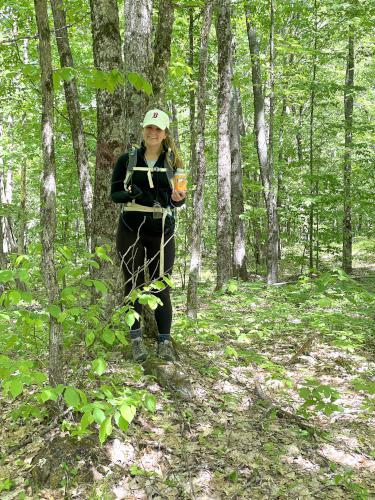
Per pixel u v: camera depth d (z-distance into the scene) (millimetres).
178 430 3064
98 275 4305
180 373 3559
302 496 2596
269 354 4887
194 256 5727
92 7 4348
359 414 3562
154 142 3207
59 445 2736
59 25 6023
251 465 2812
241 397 3650
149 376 3527
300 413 3109
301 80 13188
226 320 5883
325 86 12508
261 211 12852
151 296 2832
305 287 4910
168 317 3709
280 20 12945
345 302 6441
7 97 11031
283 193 15164
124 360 3785
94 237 4391
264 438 3096
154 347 4051
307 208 13359
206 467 2748
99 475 2613
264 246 19438
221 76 9727
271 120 12289
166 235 3504
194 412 3297
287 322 5891
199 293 9281
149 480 2617
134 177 3307
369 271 15266
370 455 3035
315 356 4859
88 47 12828
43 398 2180
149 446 2869
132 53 4348
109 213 4340
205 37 5371
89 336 2844
